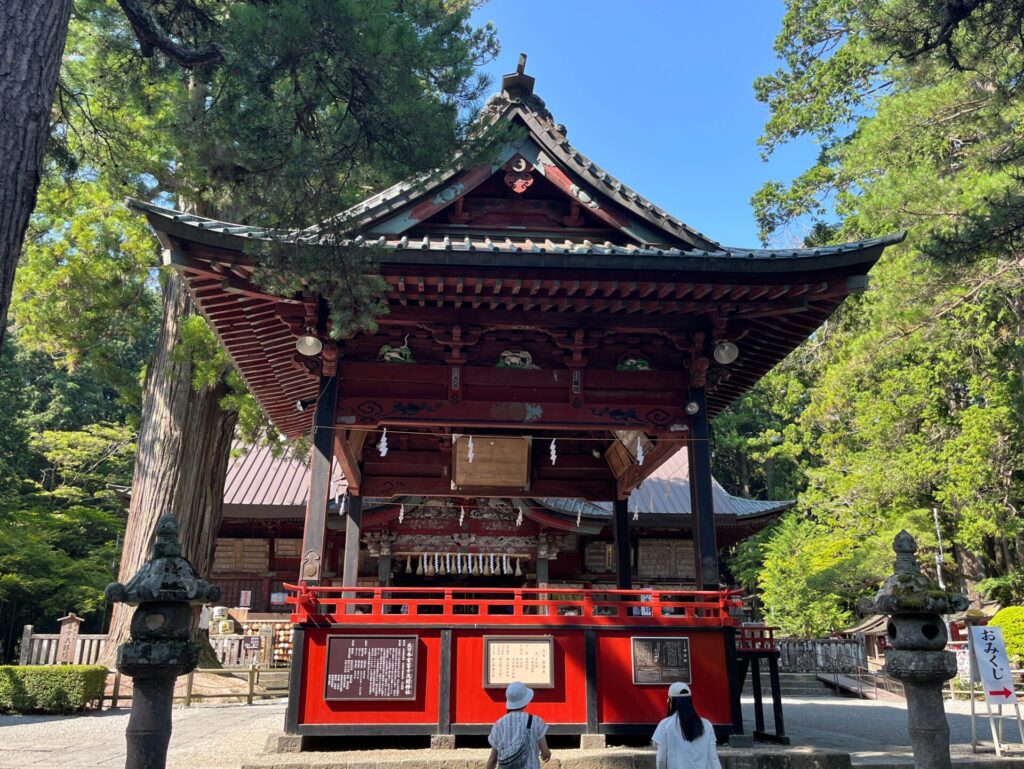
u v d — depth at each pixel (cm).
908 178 1827
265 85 738
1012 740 1095
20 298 1741
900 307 1841
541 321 1003
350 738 866
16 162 542
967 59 1395
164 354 1836
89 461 3894
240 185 823
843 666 2359
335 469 2345
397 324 1015
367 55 715
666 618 905
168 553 551
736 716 873
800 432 3478
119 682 1470
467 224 1061
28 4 570
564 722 856
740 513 2322
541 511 1944
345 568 1304
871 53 1962
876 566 2631
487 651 873
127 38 921
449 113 780
